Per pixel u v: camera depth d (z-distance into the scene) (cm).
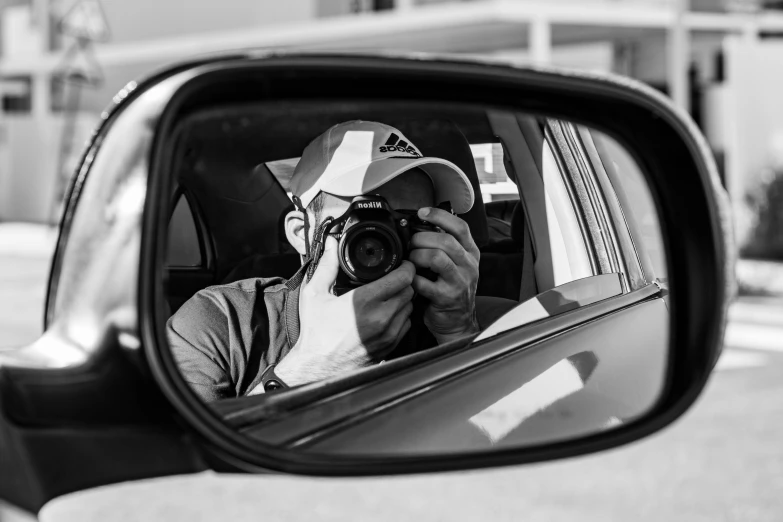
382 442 177
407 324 206
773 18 1883
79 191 146
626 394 206
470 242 212
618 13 1658
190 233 254
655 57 1819
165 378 127
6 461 128
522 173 241
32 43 2902
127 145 138
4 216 2636
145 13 2441
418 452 181
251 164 253
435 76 170
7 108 2889
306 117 245
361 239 200
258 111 155
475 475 483
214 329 213
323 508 438
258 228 258
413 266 204
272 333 215
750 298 1210
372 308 201
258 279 222
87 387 129
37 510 128
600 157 254
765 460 503
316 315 201
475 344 207
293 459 144
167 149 135
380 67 168
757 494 454
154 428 129
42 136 2586
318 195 215
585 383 213
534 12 1591
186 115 141
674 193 183
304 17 2180
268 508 437
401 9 1889
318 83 158
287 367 202
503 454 168
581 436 180
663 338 198
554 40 1889
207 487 456
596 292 238
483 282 238
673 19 1623
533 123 239
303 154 222
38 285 1434
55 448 128
